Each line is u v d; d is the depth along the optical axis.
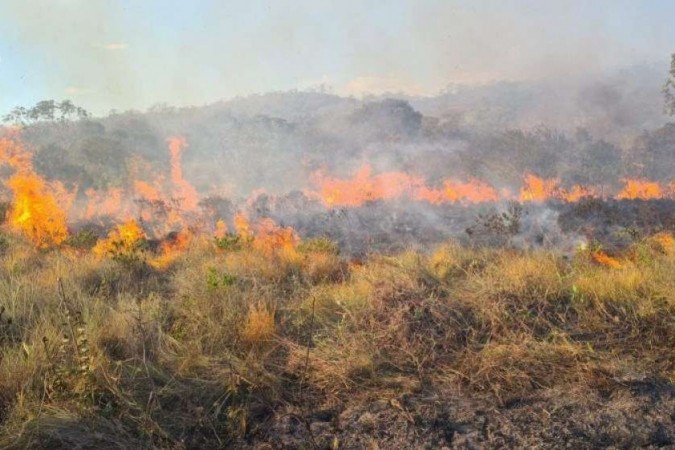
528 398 4.00
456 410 3.88
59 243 10.87
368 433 3.64
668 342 4.75
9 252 9.11
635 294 5.50
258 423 3.81
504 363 4.39
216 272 6.70
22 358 4.12
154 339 4.78
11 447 3.34
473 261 6.98
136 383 4.11
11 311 5.22
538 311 5.26
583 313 5.27
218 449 3.55
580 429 3.62
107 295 6.29
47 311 5.09
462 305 5.33
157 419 3.77
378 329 4.99
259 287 6.39
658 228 11.68
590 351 4.54
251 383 4.16
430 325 5.00
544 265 6.41
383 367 4.49
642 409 3.80
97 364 4.07
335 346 4.71
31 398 3.78
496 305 5.23
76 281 6.77
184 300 5.73
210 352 4.62
